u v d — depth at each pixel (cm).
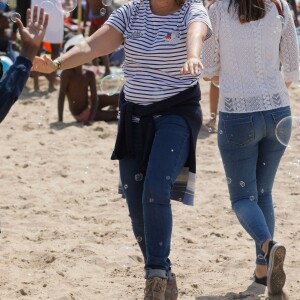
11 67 417
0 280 581
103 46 507
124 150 497
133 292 559
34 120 1229
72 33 1670
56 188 871
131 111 491
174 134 477
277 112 523
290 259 628
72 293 551
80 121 1211
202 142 1079
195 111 491
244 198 537
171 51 484
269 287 507
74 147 1066
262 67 521
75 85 1196
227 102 526
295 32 529
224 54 526
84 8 1945
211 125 1127
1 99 409
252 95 521
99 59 1655
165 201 471
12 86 412
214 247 671
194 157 488
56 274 596
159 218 471
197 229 723
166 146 474
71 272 604
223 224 739
